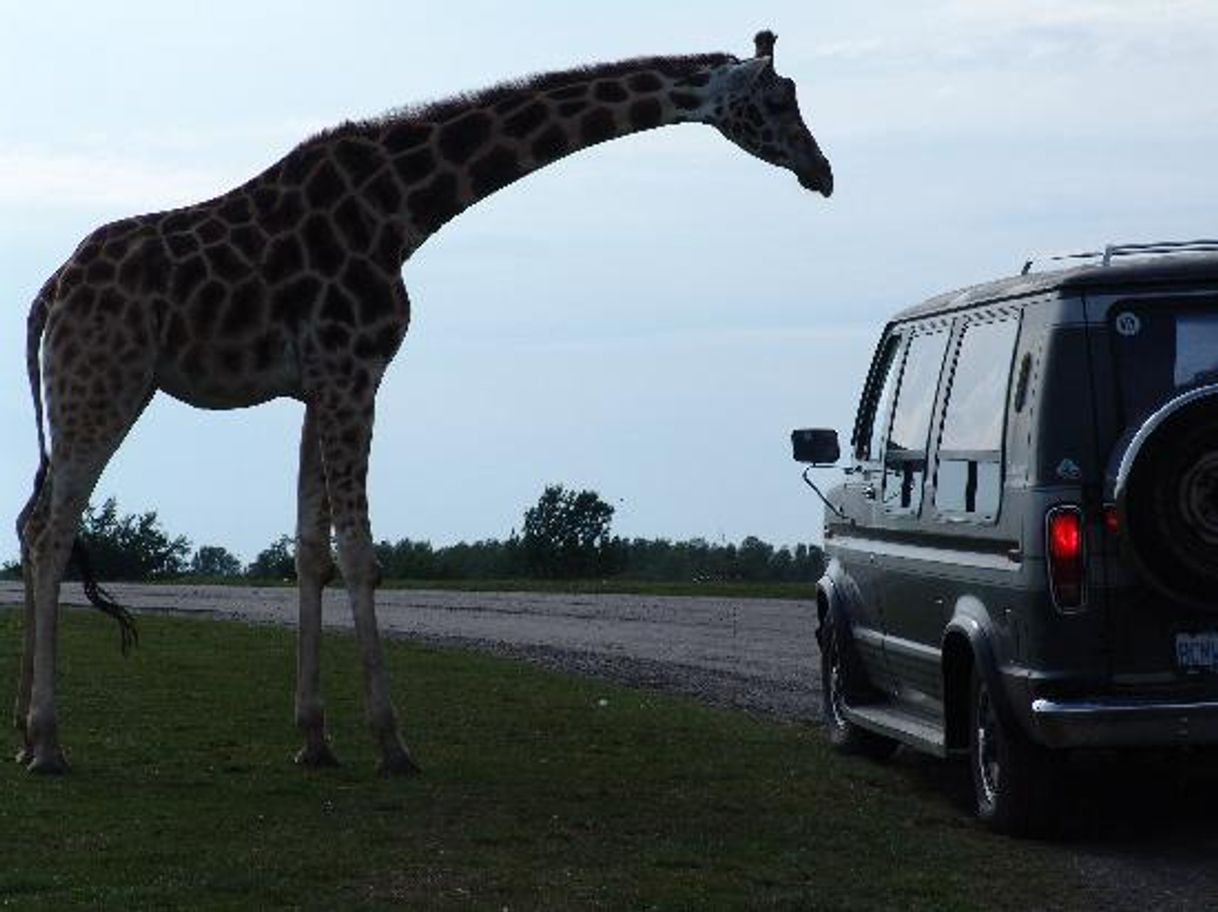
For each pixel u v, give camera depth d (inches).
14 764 496.1
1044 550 399.5
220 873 369.4
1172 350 404.5
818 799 466.0
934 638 464.1
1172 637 397.4
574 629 987.3
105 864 377.4
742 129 522.9
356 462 495.2
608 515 1727.4
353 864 379.9
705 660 813.2
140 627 930.7
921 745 467.8
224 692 657.6
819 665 792.9
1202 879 380.2
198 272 496.7
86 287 497.0
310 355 497.4
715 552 1814.7
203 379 502.0
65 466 494.6
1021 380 416.8
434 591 1360.7
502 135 511.8
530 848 398.6
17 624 913.5
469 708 627.8
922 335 497.0
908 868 386.9
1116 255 424.5
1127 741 394.3
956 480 450.0
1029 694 402.0
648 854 393.1
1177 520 390.6
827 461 538.6
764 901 354.0
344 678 713.0
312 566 511.2
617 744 550.6
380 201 503.2
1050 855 402.9
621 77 519.2
